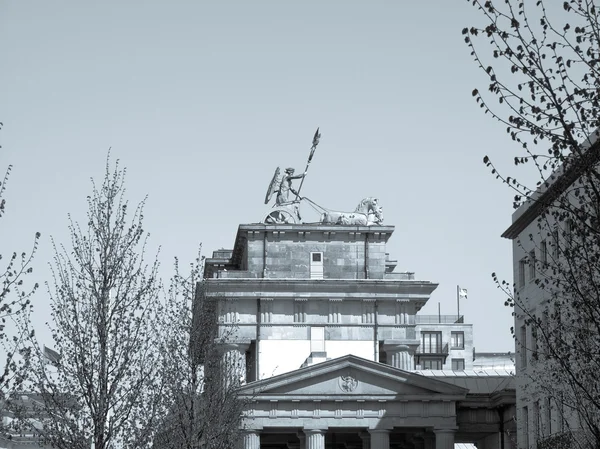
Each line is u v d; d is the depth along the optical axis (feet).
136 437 182.80
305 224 366.02
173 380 224.74
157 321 232.73
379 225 367.86
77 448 177.78
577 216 118.83
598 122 113.09
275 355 351.05
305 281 355.36
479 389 322.34
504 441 306.76
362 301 357.82
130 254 188.34
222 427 238.27
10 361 148.46
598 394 138.00
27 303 140.77
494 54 111.96
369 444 311.47
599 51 112.06
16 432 180.34
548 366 212.23
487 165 118.32
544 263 137.28
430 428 306.96
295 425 302.25
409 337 357.61
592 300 127.34
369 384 305.12
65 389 179.83
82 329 181.98
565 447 186.50
